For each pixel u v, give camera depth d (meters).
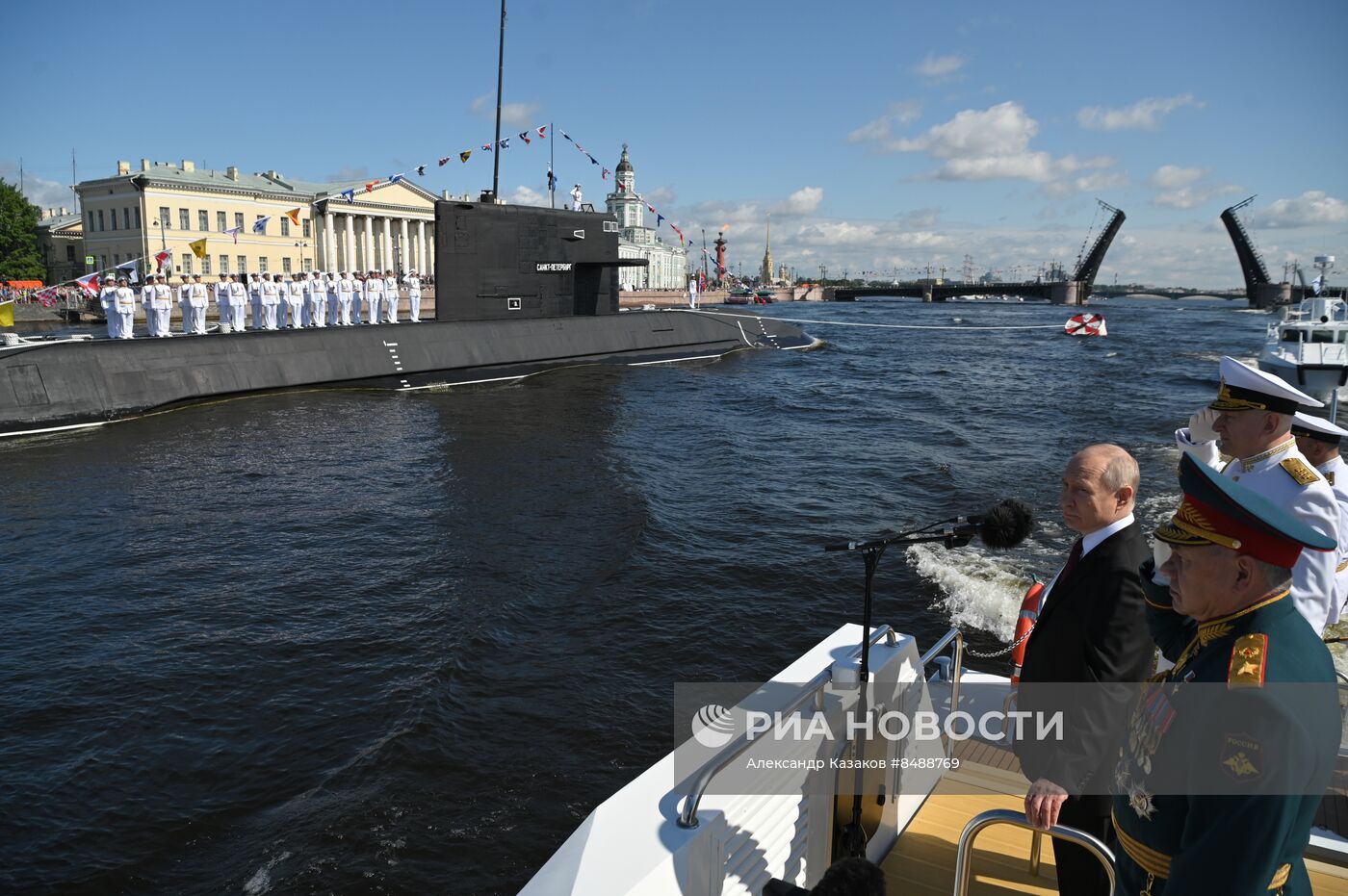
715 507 16.44
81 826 7.44
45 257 81.75
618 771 8.29
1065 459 21.03
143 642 10.66
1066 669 3.22
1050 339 63.66
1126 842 2.41
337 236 76.06
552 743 8.70
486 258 29.66
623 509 15.87
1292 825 1.90
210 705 9.27
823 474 19.27
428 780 8.09
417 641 10.67
